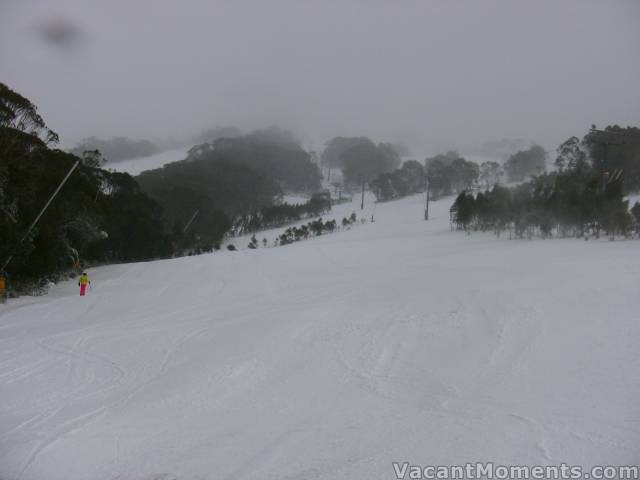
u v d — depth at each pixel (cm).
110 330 1289
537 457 493
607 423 570
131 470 502
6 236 2109
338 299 1561
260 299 1720
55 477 495
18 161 2277
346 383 784
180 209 9031
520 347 912
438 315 1195
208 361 932
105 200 3809
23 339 1210
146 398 739
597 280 1429
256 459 514
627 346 855
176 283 2348
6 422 655
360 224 8012
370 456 509
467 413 627
